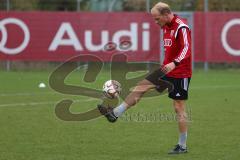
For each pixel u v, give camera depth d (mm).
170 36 30375
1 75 81875
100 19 87562
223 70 92562
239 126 39875
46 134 36406
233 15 86062
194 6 96188
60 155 30156
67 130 38031
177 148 30875
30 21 88375
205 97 57344
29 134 36375
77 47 88000
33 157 29562
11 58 88812
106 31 87500
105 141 34219
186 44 29719
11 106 49906
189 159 29344
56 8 99875
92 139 34844
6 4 96500
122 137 35562
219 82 73812
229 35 86375
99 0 101688
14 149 31609
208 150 31625
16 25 88500
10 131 37438
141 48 86875
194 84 70875
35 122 41188
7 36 88562
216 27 86625
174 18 30312
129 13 86938
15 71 89500
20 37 88625
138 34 87000
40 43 88500
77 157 29703
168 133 36969
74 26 87938
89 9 101688
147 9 90062
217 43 86812
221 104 51906
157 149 31984
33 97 56438
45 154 30344
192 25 87250
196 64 93250
